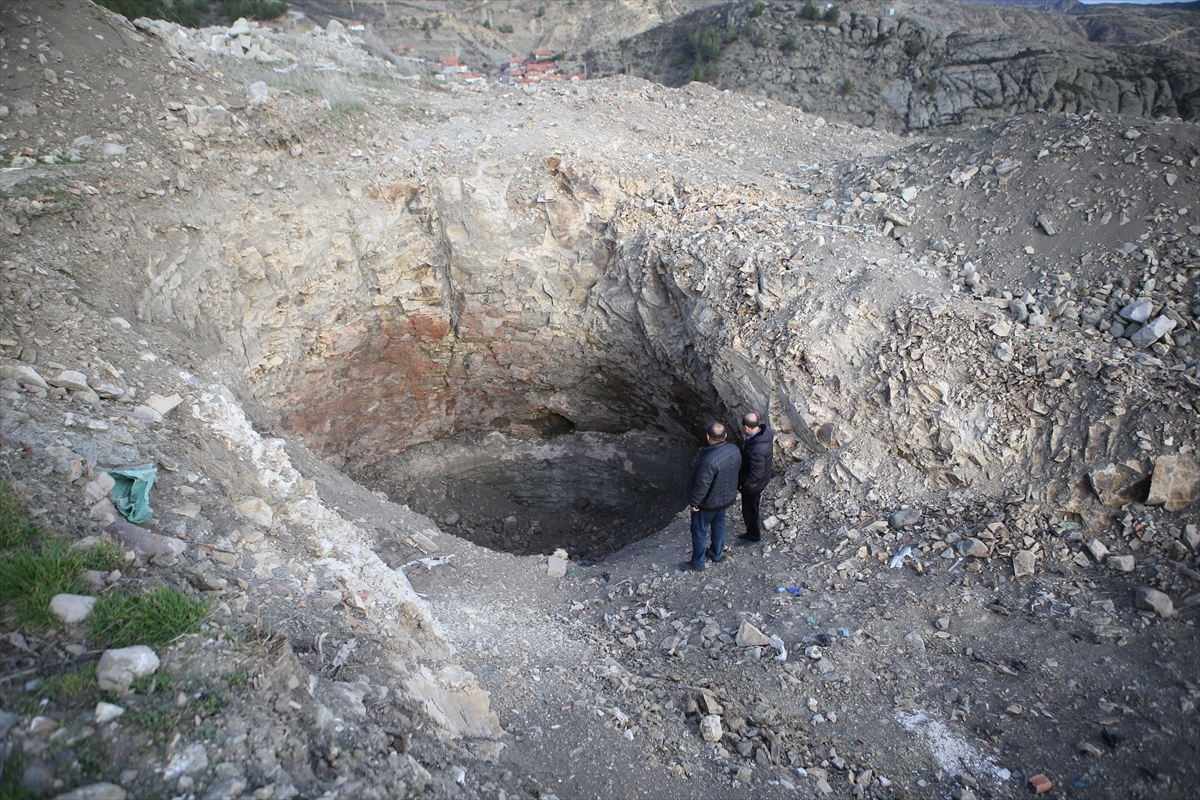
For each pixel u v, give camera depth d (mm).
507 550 12547
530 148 10750
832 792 3980
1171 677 4348
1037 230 7941
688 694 4625
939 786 3998
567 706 4508
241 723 2834
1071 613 5008
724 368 8547
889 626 5234
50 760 2391
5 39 8430
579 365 11953
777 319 8133
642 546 8125
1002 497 6164
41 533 3490
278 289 9453
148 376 5988
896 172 9672
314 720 3094
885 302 7562
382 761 3131
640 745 4223
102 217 7289
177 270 7914
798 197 10203
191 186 8430
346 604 4312
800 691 4707
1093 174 8000
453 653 4855
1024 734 4223
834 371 7531
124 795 2363
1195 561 5078
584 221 10695
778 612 5625
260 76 10867
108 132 8336
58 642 2936
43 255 6410
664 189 10297
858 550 6211
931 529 6184
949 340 7043
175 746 2623
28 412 4539
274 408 10039
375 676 3752
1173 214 7367
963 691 4594
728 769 4098
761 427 6504
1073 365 6402
